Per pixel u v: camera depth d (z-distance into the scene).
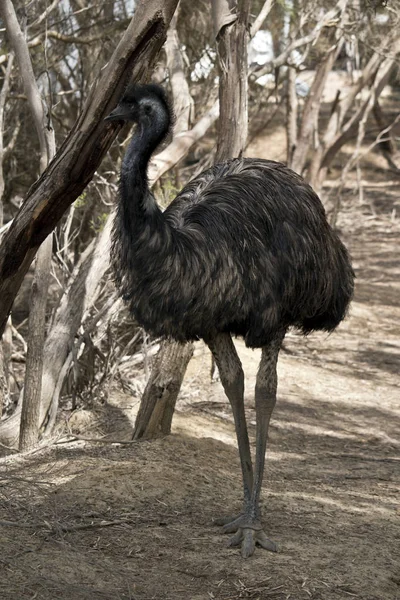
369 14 19.80
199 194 8.74
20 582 7.47
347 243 31.56
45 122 11.84
